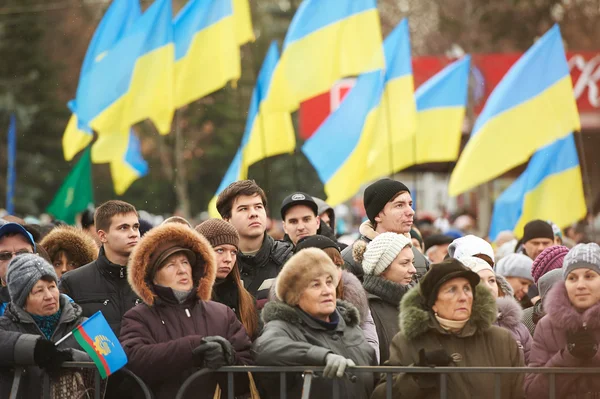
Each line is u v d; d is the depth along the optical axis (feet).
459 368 37.04
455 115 99.04
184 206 249.14
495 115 84.23
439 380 37.83
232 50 88.79
